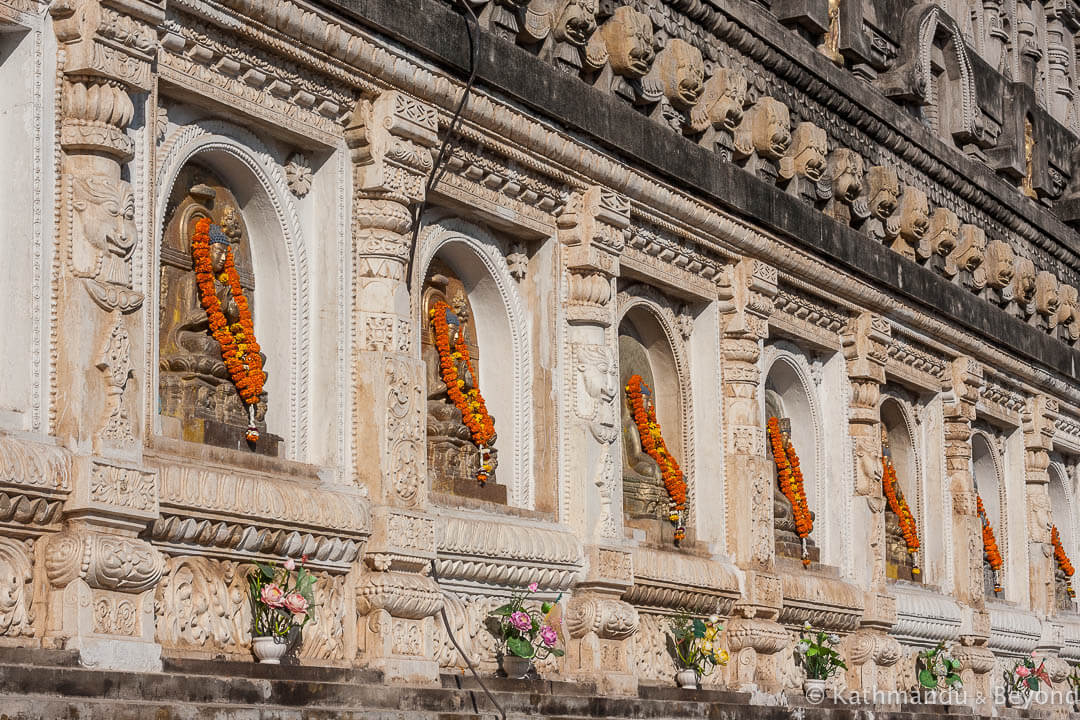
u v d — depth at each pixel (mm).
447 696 12719
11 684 9531
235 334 12367
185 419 11883
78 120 10805
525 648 13992
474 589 14070
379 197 13258
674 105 16891
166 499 11094
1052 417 25578
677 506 16984
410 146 13391
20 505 10180
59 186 10766
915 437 22234
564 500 15234
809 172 18812
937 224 21969
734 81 17406
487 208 14547
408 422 13195
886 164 21281
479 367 15141
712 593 16859
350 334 13086
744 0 18078
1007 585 24719
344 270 13086
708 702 16047
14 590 10211
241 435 12320
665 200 16406
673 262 17031
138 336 10945
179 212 12211
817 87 19391
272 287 12891
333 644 12570
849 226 19859
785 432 19594
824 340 19781
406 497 13078
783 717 16766
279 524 11984
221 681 10758
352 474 12945
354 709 11117
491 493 14734
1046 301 25156
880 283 20266
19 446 10195
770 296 18172
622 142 15719
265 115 12445
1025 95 25250
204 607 11516
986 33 25766
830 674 19062
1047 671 24875
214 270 12352
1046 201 26391
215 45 11891
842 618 19391
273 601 11641
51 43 10805
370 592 12727
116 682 10094
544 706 13672
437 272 14766
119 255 10820
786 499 19125
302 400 12883
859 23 20484
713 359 17609
